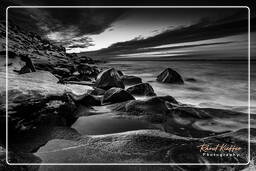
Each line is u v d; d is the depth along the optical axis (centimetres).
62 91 433
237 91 969
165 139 323
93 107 507
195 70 1752
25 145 292
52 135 330
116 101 543
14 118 305
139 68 2211
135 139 322
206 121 441
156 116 446
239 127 416
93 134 360
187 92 945
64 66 1077
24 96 345
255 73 1506
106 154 281
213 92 945
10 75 562
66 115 407
